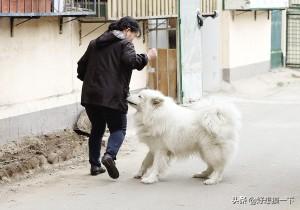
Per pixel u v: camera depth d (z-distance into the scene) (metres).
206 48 18.72
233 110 8.33
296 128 12.98
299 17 24.36
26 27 11.02
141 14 14.00
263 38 22.36
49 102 11.70
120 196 7.77
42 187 8.33
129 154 10.49
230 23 19.53
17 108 10.78
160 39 16.31
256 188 8.05
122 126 8.54
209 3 17.25
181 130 8.32
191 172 9.06
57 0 11.58
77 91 12.74
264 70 22.53
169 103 8.48
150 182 8.41
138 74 15.55
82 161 9.91
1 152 9.77
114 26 8.50
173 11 15.39
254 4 19.84
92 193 7.94
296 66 24.53
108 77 8.30
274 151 10.57
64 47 12.27
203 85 18.73
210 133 8.20
